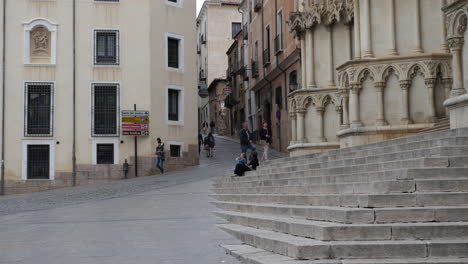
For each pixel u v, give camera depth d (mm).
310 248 7535
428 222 7859
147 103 34906
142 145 34719
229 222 13445
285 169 16828
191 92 37344
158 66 35594
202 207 17234
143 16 35250
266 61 46469
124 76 34906
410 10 17562
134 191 24891
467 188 8477
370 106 17656
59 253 10195
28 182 33812
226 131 72000
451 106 12812
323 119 22750
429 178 8883
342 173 11938
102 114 34688
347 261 7254
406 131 17047
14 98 34125
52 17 34719
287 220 9875
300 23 23234
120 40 35000
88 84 34656
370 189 9219
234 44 63625
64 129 34312
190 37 37594
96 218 16156
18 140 33969
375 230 7691
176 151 36312
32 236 12891
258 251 9078
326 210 8836
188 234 11906
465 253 7219
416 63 17094
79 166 34156
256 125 52344
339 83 18859
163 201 19828
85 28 34906
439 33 17438
